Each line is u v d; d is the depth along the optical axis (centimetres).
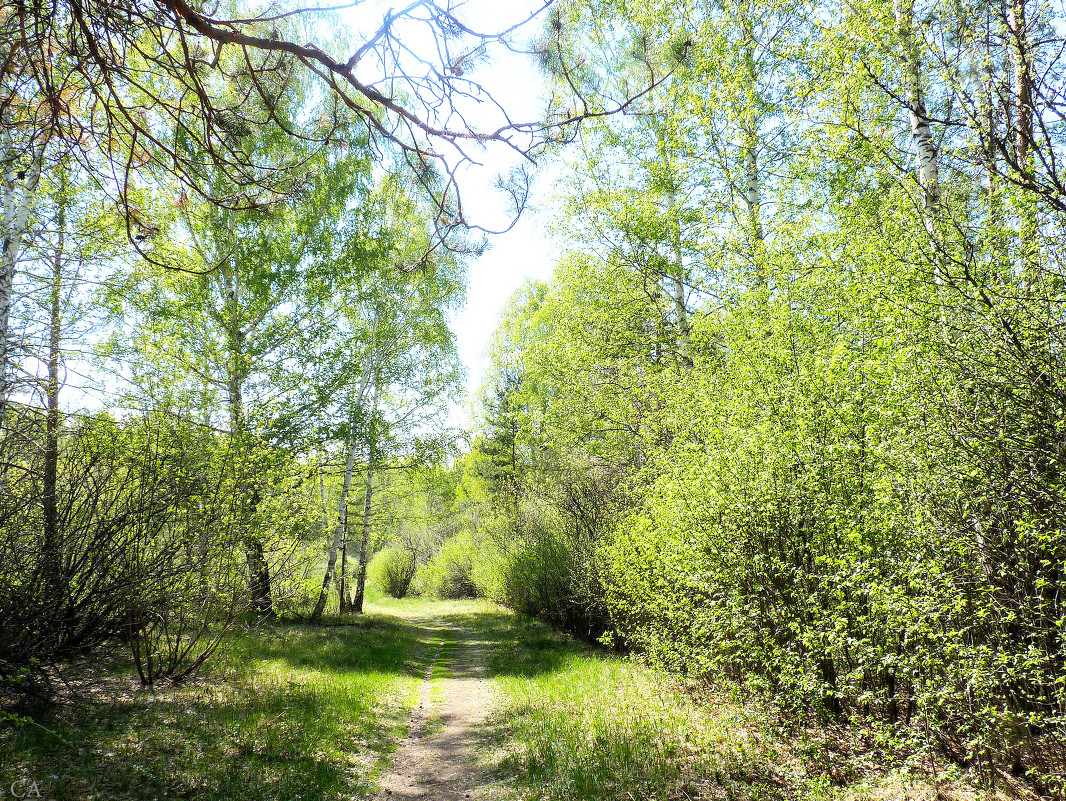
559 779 547
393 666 1141
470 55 310
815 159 869
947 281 445
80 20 265
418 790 574
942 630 428
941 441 434
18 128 329
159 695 705
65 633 642
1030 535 388
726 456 657
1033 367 399
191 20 248
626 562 915
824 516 548
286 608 1024
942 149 564
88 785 443
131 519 691
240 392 1406
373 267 1538
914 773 457
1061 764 393
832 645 506
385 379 1772
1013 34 476
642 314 1317
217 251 1374
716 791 498
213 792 474
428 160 382
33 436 659
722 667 704
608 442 1372
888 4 655
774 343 675
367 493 1934
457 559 2875
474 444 2930
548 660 1169
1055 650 392
